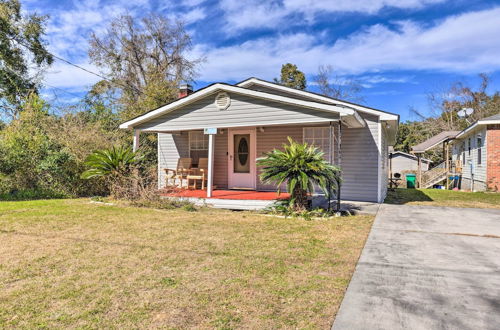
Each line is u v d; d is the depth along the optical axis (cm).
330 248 458
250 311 266
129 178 909
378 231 571
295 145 730
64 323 246
